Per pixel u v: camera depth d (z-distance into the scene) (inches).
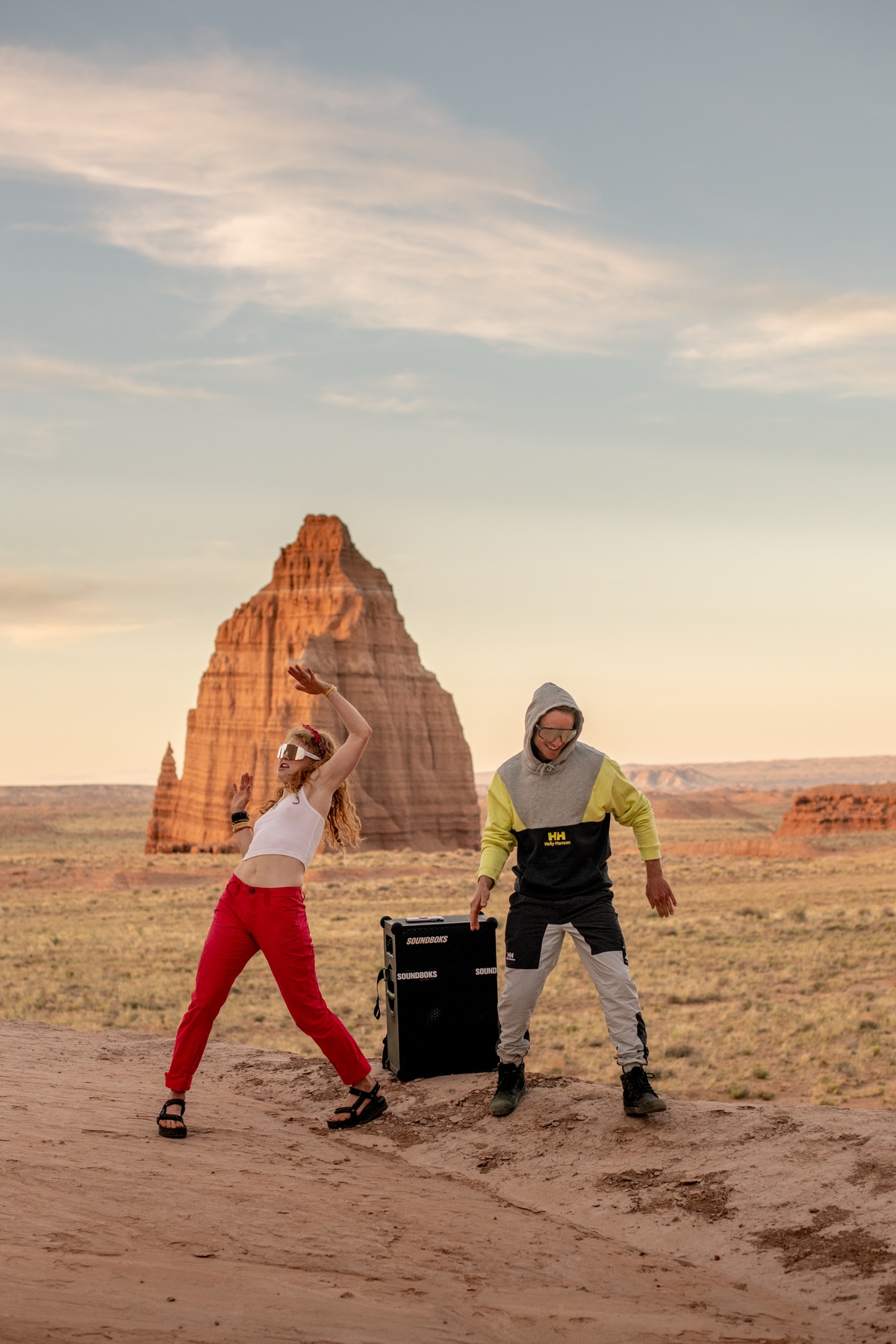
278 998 973.2
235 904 230.8
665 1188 194.7
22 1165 182.1
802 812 4527.6
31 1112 232.8
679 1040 762.2
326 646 3725.4
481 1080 267.4
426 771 3715.6
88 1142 208.2
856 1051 704.4
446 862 3075.8
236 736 3900.1
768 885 2255.2
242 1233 157.8
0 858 3885.3
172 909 2017.7
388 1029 286.7
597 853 239.0
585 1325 134.8
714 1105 230.4
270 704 3860.7
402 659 3880.4
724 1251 170.9
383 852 3324.3
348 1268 148.3
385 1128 246.5
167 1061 316.8
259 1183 188.7
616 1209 191.3
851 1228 168.4
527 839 239.6
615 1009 229.9
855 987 973.8
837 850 3543.3
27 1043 331.9
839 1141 199.6
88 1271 130.7
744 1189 187.9
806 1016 828.0
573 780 235.1
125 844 6058.1
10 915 1923.0
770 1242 170.4
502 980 1007.6
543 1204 198.8
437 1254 160.4
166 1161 198.4
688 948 1269.7
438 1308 134.7
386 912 1862.7
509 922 243.8
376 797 3585.1
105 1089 271.0
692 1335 134.3
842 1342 137.3
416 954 275.7
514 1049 242.4
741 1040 756.6
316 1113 264.1
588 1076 636.7
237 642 4047.7
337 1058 241.8
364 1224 171.3
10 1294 117.6
